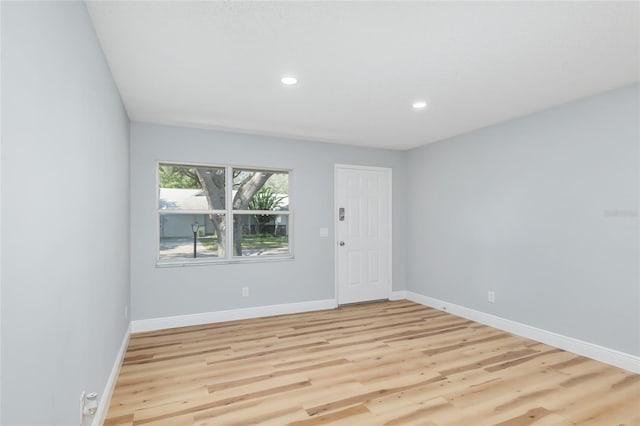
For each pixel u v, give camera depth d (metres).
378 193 5.32
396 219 5.44
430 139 4.75
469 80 2.76
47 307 1.20
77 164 1.57
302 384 2.60
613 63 2.46
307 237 4.77
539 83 2.82
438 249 4.84
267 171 4.67
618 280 2.89
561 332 3.30
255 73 2.63
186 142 4.10
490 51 2.30
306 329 3.92
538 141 3.54
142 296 3.86
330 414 2.20
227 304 4.27
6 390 0.92
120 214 2.96
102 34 2.04
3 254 0.90
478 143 4.22
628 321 2.83
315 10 1.84
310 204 4.80
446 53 2.33
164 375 2.74
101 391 2.11
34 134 1.09
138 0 1.74
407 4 1.79
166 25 1.97
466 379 2.68
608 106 2.97
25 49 1.03
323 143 4.90
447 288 4.68
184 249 4.21
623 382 2.62
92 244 1.86
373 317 4.42
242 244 4.52
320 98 3.17
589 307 3.09
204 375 2.75
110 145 2.45
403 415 2.19
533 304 3.56
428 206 5.04
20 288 0.99
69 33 1.46
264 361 3.02
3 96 0.89
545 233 3.46
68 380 1.43
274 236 4.70
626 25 1.98
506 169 3.87
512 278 3.78
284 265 4.61
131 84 2.80
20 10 0.99
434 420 2.14
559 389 2.52
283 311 4.58
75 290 1.53
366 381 2.64
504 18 1.92
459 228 4.49
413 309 4.82
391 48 2.26
